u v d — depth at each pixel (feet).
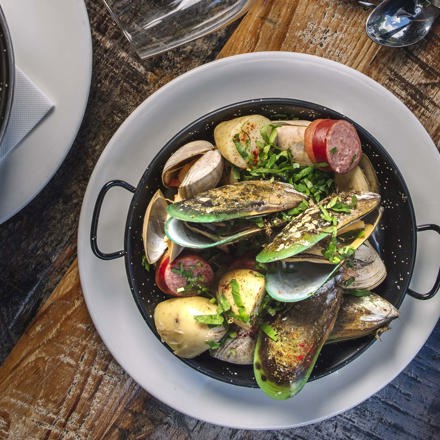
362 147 2.98
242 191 2.78
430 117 3.34
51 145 2.89
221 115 2.90
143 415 3.46
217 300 2.94
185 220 2.67
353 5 3.24
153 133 3.12
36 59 2.84
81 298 3.36
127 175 3.14
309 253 2.78
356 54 3.29
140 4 2.83
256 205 2.75
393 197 3.01
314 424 3.59
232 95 3.14
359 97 3.14
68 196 3.32
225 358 3.01
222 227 2.84
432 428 3.62
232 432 3.53
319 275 2.80
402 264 3.02
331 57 3.30
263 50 3.28
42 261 3.34
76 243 3.34
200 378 3.26
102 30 3.22
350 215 2.75
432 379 3.59
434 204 3.18
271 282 2.81
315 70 3.11
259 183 2.83
